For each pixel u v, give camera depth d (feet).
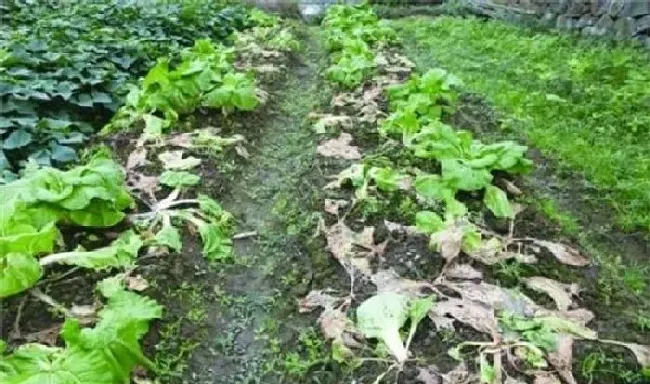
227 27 26.84
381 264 9.39
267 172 13.58
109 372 6.93
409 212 10.64
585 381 7.38
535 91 18.11
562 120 16.07
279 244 10.83
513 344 7.64
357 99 16.79
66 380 6.66
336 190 11.59
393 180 11.35
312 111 16.79
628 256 10.85
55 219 9.26
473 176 10.94
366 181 11.39
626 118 15.62
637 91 16.89
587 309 8.73
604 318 8.60
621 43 22.22
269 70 19.98
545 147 14.60
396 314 8.01
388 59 21.24
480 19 30.66
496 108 16.99
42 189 9.25
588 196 12.67
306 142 14.74
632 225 11.52
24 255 8.24
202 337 8.66
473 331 7.95
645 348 7.86
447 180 10.92
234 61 20.95
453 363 7.52
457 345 7.75
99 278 8.95
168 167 12.37
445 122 15.40
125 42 18.80
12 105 13.21
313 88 19.36
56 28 20.02
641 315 8.82
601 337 8.12
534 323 7.95
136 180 11.77
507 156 11.47
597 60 20.07
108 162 10.27
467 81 19.44
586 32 24.98
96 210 9.73
